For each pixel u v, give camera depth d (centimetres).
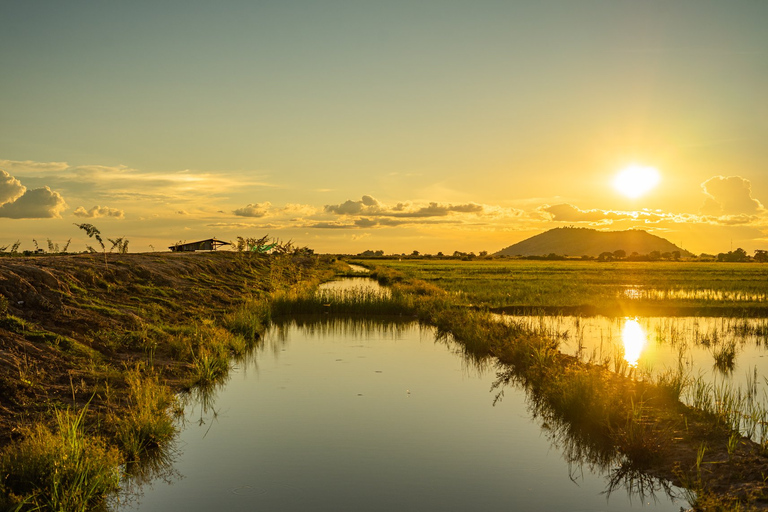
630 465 969
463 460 1003
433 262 11900
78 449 839
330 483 905
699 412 1137
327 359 1836
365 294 3219
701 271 7688
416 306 3044
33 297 1634
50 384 1192
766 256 16288
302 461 991
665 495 874
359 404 1329
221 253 4819
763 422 1096
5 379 1103
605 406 1119
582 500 855
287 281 4491
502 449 1056
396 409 1291
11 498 730
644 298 3516
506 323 2395
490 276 5994
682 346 2045
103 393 1213
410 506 830
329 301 3050
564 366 1530
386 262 11775
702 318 2867
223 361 1641
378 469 962
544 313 2953
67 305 1730
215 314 2436
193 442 1079
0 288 1598
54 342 1398
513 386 1499
